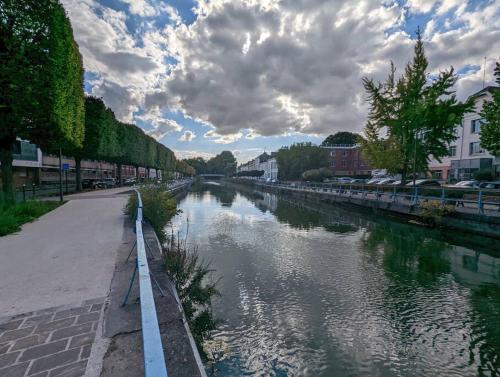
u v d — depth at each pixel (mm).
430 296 6477
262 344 4723
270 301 6258
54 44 11016
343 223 16422
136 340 2436
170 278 4168
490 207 13984
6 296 3287
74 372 2021
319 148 63125
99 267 4336
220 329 5148
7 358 2172
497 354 4465
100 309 2977
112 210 11359
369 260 9141
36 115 10773
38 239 6250
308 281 7395
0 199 9703
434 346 4688
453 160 34219
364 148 24656
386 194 19547
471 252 9961
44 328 2604
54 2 11055
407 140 22281
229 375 4012
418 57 22297
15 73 9508
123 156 34594
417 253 9898
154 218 8484
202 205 26766
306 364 4270
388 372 4117
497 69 14594
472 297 6406
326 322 5418
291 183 45938
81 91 17547
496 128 14898
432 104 20109
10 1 9750
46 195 19312
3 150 10750
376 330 5137
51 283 3688
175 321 2729
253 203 29125
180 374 2018
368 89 24422
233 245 11109
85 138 22672
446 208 12844
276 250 10391
